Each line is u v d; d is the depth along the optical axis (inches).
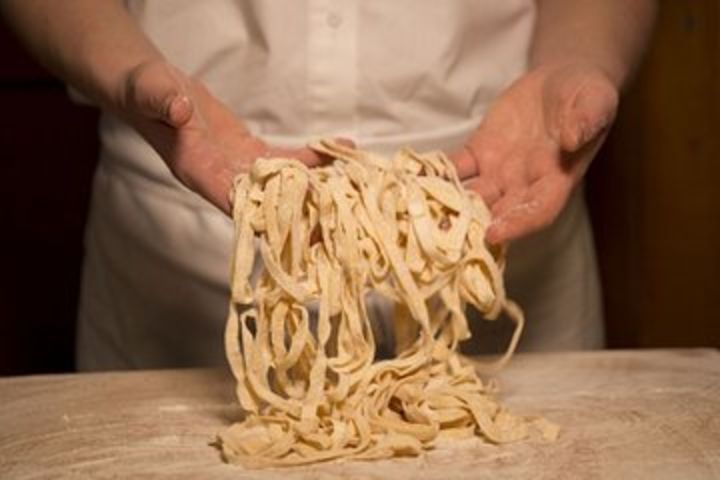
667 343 76.6
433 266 42.6
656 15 54.7
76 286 82.9
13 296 82.7
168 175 54.5
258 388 42.1
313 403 41.4
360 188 42.7
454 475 39.2
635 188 75.7
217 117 46.7
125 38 47.9
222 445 41.5
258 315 42.4
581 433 42.5
